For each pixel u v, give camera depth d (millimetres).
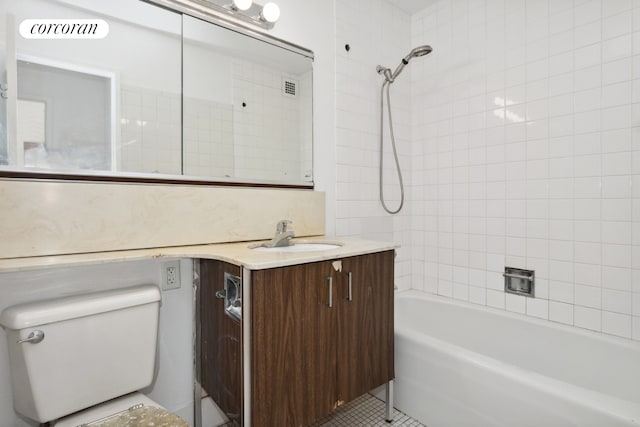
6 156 1027
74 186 1087
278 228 1417
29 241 1013
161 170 1313
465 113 2061
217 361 1225
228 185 1494
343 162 1938
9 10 1043
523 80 1799
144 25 1280
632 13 1453
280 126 1662
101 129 1186
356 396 1262
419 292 2293
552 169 1703
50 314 925
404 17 2301
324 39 1847
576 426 1023
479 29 1979
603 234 1551
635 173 1459
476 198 2018
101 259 994
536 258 1770
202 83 1421
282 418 1040
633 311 1476
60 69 1115
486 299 1981
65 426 941
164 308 1326
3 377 996
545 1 1714
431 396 1447
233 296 1125
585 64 1588
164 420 887
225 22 1482
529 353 1715
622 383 1417
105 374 1028
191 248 1269
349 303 1229
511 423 1182
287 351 1048
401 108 2281
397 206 2250
